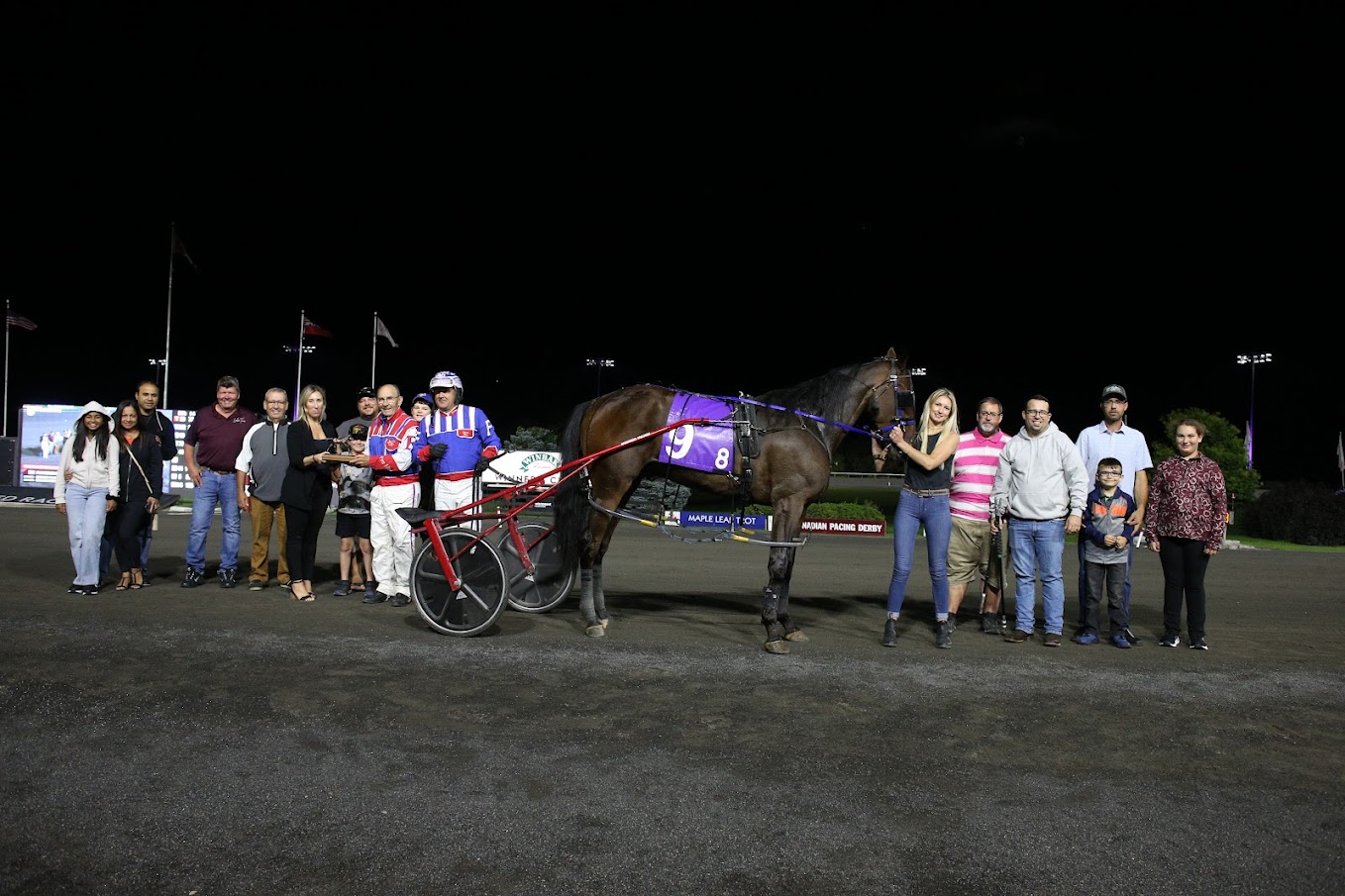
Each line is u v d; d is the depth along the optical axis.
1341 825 3.07
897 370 5.96
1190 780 3.45
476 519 5.73
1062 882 2.62
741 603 7.09
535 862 2.66
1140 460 6.24
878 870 2.66
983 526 6.11
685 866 2.65
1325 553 13.08
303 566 6.80
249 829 2.84
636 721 3.96
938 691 4.58
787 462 5.60
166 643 5.21
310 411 6.94
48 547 9.43
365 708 4.06
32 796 3.06
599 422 5.83
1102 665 5.25
